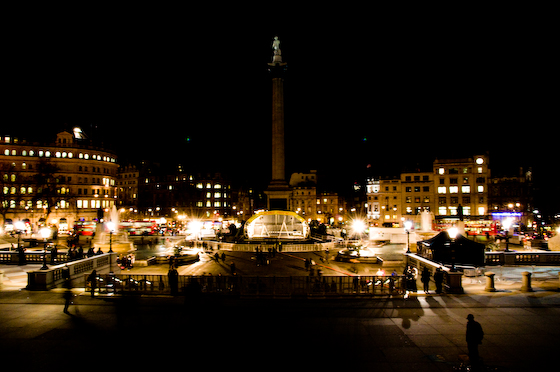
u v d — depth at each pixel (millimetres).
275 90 57344
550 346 12766
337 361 11617
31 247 45281
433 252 28734
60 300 18734
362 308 17391
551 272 26578
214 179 121750
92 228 63594
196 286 17328
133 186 133875
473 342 10734
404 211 91562
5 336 13711
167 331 14258
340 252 37250
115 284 19938
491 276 20594
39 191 86750
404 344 13000
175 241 59094
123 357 11852
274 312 16781
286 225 56406
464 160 87000
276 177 57250
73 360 11648
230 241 48781
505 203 85375
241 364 11344
